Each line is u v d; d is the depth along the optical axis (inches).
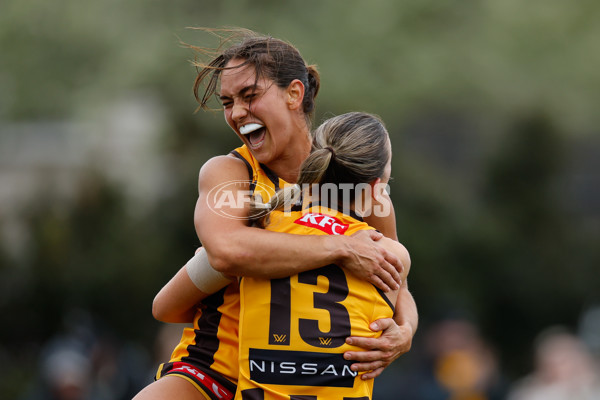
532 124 2365.9
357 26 2256.4
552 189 2386.8
